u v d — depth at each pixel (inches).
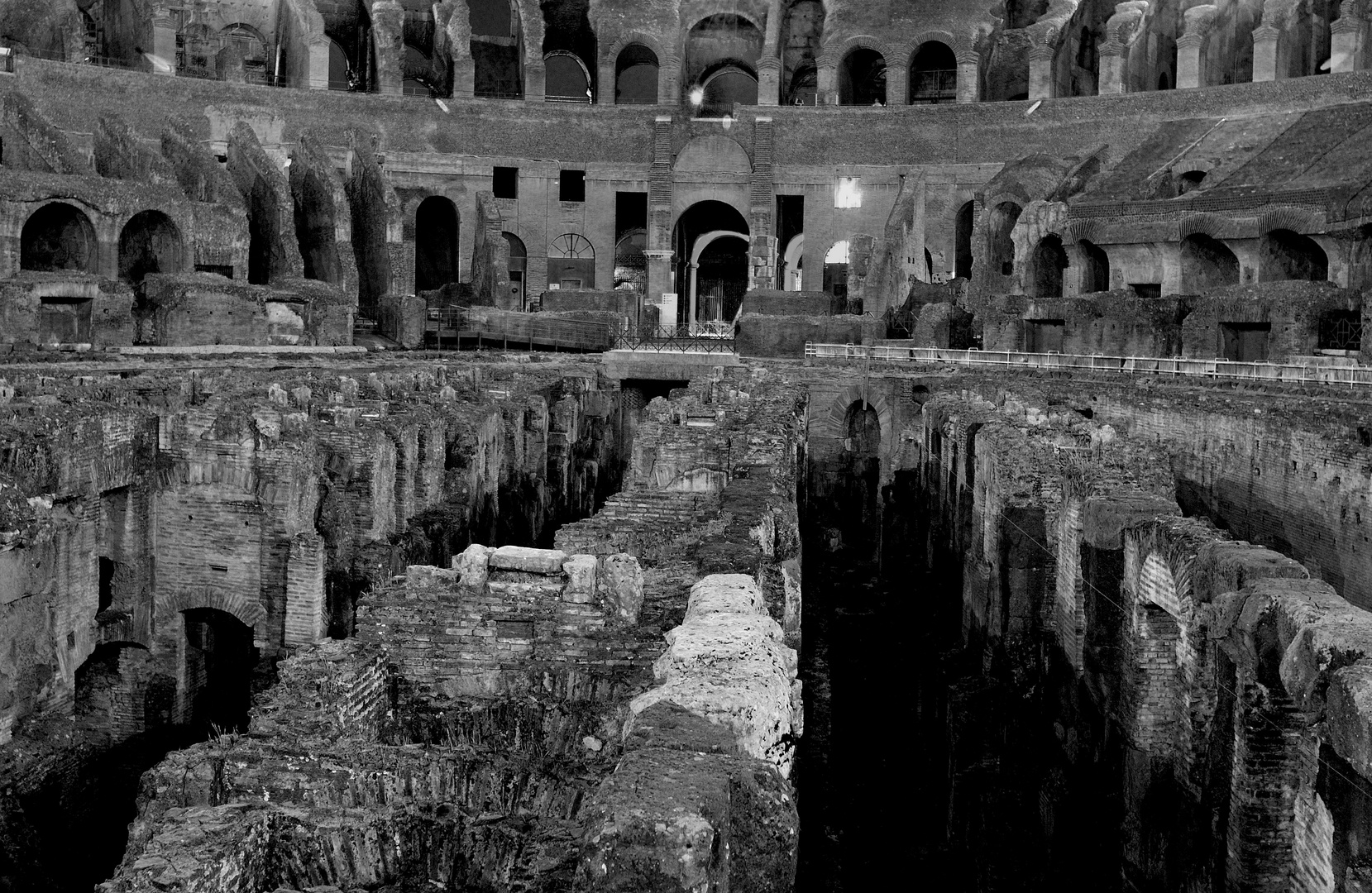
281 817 386.9
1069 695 855.7
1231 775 575.2
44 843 663.8
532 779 422.3
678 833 282.8
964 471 1311.5
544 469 1640.0
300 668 459.5
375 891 386.3
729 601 439.5
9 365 1533.0
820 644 1201.4
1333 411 1317.7
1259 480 1296.8
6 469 742.5
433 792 416.2
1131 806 700.7
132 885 343.0
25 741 676.1
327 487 968.9
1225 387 1876.2
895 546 1811.0
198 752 412.2
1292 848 542.3
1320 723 478.9
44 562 692.1
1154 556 702.5
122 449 852.0
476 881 386.6
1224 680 589.0
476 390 1584.6
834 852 792.3
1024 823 799.7
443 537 1100.5
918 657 1205.1
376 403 1187.9
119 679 880.3
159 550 885.2
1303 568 577.9
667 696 351.6
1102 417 1772.9
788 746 368.5
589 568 487.2
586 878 281.6
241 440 871.7
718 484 992.2
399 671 485.4
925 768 935.7
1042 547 976.3
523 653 488.7
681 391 1818.4
